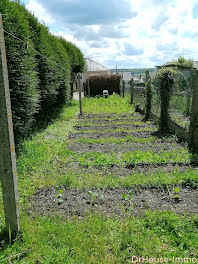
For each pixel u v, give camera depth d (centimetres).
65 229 301
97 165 516
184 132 705
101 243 279
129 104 1588
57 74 1159
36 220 322
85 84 2464
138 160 541
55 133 830
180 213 344
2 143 270
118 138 764
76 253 266
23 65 642
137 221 320
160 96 853
